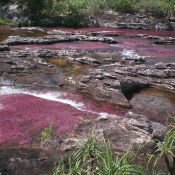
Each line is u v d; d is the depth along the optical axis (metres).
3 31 33.91
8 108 14.42
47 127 12.86
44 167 10.61
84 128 12.44
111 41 29.56
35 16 39.25
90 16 42.03
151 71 19.72
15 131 12.62
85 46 27.58
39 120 13.38
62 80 18.38
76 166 7.80
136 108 15.99
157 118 14.98
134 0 44.47
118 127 12.26
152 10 43.38
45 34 33.03
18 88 17.95
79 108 15.66
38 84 18.36
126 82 17.77
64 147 11.58
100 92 16.67
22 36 31.39
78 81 17.83
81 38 30.28
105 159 7.38
